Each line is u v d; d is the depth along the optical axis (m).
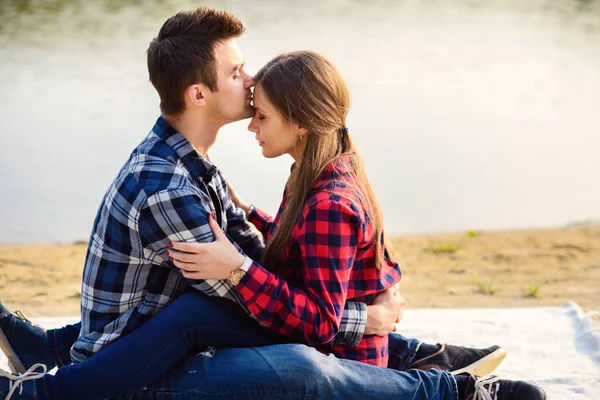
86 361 2.49
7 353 2.87
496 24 14.60
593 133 9.30
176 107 2.65
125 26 13.41
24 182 7.26
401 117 9.50
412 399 2.51
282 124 2.62
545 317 4.03
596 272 5.86
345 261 2.48
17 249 6.19
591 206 7.47
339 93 2.63
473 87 10.75
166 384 2.47
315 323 2.45
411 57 12.03
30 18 13.80
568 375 3.27
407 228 6.95
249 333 2.56
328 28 13.48
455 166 8.26
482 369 3.03
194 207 2.45
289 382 2.42
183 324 2.47
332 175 2.57
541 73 11.48
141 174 2.52
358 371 2.51
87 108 9.27
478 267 5.99
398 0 16.36
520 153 8.70
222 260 2.40
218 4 15.06
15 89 9.87
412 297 5.23
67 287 5.39
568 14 15.55
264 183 7.11
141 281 2.56
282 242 2.58
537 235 6.84
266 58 10.79
